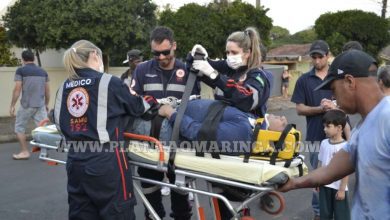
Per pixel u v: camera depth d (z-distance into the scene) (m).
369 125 1.98
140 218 4.94
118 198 3.07
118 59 15.35
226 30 15.37
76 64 3.16
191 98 3.54
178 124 3.07
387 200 1.96
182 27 15.01
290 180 2.64
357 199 2.10
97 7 12.66
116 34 12.95
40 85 7.82
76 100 3.12
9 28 13.94
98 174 3.01
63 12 12.66
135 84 4.13
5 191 5.99
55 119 3.26
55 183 6.36
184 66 4.04
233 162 2.83
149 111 3.30
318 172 2.50
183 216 4.09
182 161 3.00
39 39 13.16
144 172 3.84
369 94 2.00
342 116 4.01
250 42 3.24
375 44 25.81
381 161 1.93
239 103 3.11
